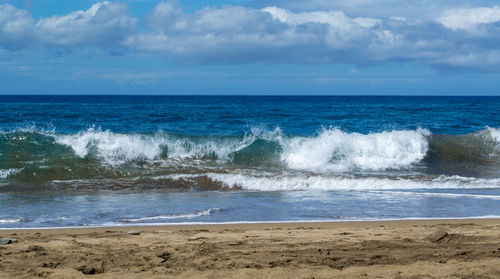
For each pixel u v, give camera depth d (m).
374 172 13.62
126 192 10.58
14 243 5.78
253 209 8.88
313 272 4.57
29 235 6.35
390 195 10.49
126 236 6.30
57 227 7.20
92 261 4.90
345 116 40.25
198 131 26.67
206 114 40.25
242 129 27.81
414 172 13.84
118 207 8.94
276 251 5.39
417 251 5.43
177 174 12.26
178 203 9.41
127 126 28.64
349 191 11.02
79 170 12.34
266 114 41.69
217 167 13.42
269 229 6.95
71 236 6.29
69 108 48.09
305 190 11.16
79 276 4.39
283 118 37.16
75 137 14.45
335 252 5.39
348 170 13.87
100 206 9.01
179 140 15.19
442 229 6.80
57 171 12.14
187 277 4.41
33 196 9.95
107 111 42.62
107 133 14.93
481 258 5.13
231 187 11.33
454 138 17.69
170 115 38.16
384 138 16.33
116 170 12.55
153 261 4.93
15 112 39.09
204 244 5.72
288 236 6.29
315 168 13.97
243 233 6.55
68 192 10.46
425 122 34.12
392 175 13.11
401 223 7.62
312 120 35.38
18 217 7.98
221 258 5.07
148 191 10.72
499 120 36.16
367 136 16.47
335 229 6.90
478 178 12.84
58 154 13.38
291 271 4.60
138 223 7.61
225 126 29.47
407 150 16.06
